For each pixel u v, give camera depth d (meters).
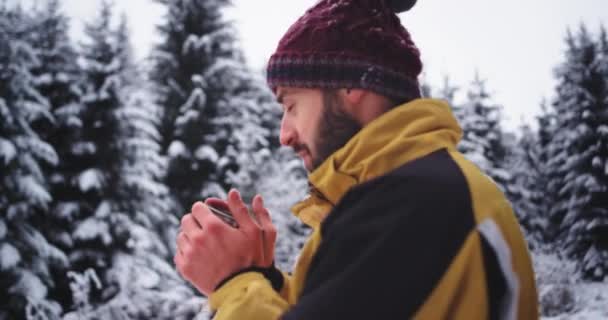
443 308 0.72
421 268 0.71
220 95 17.70
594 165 20.38
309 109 0.99
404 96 0.98
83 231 10.72
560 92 25.42
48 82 11.95
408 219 0.74
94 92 12.03
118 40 13.06
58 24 12.86
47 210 9.69
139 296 10.12
